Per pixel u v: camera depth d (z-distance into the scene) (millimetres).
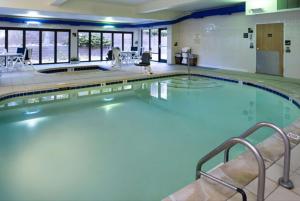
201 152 3727
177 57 13828
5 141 4125
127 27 15516
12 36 12312
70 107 6199
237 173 2527
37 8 9289
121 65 12898
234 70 11031
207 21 12125
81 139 4227
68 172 3139
